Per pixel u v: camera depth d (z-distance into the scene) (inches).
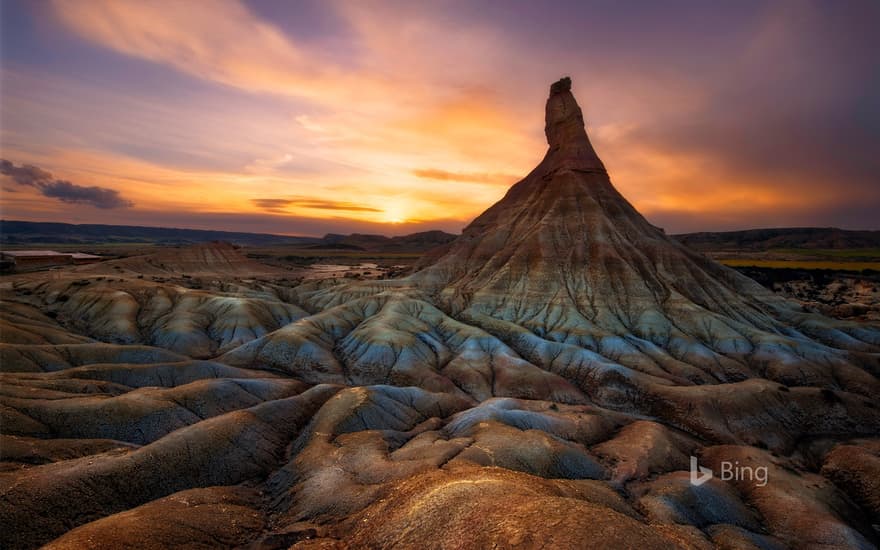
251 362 3097.9
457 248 5506.9
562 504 885.8
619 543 757.9
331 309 4106.8
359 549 989.2
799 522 1508.4
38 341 2829.7
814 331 3769.7
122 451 1558.8
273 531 1241.4
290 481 1562.5
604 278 4092.0
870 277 7126.0
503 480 1109.1
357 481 1448.1
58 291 4207.7
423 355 3235.7
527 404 2412.6
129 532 1048.2
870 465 1875.0
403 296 4291.3
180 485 1464.1
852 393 2716.5
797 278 7239.2
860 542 1421.0
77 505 1221.7
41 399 1843.0
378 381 2967.5
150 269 6481.3
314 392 2410.2
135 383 2396.7
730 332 3447.3
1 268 5880.9
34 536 1100.5
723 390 2561.5
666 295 3941.9
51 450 1504.7
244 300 4202.8
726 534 1369.3
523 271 4414.4
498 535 819.4
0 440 1459.2
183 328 3540.8
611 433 2188.7
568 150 5319.9
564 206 4849.9
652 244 4448.8
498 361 3159.5
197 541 1116.5
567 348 3284.9
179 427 1926.7
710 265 4640.8
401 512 1040.2
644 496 1515.7
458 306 4355.3
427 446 1691.7
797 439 2299.5
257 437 1831.9
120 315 3695.9
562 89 5684.1
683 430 2394.2
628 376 2844.5
